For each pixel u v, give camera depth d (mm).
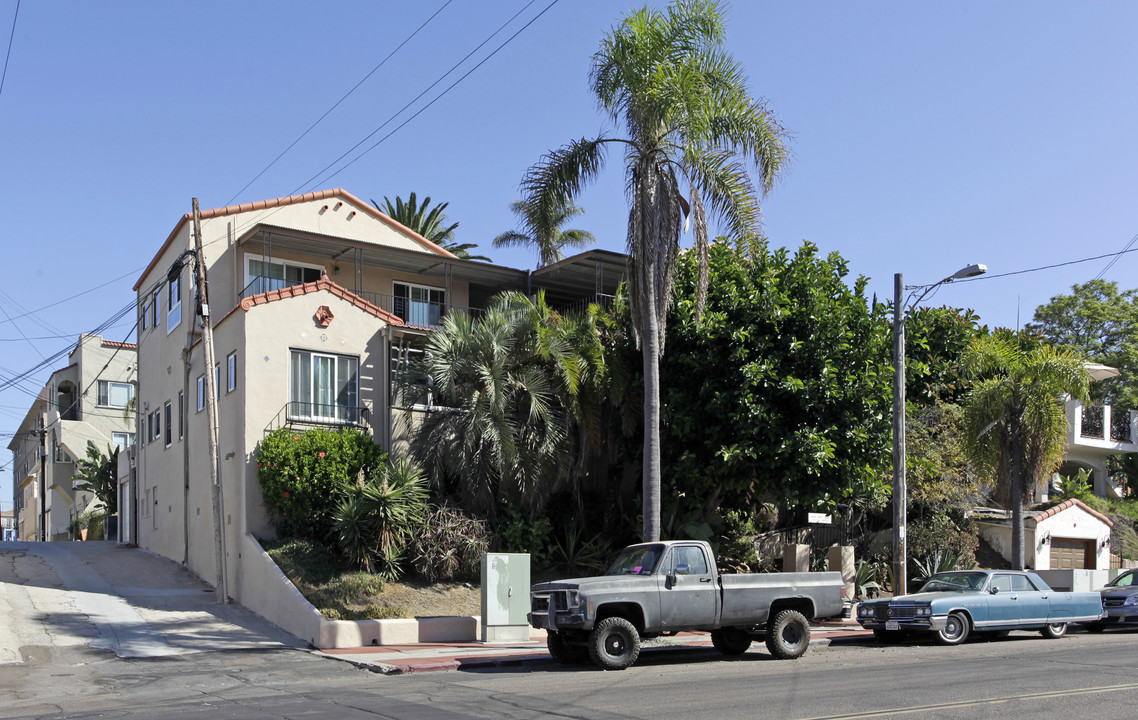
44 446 48625
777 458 20875
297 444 20641
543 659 15219
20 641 16297
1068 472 41281
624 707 10070
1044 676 12219
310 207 28828
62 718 10148
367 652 15844
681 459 21859
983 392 24250
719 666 14094
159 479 28516
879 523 28906
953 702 10172
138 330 32344
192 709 10539
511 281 30625
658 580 14195
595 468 25500
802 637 15250
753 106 18719
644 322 18141
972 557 27594
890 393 21766
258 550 19953
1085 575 25016
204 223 26594
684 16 18672
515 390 21984
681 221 18656
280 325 22203
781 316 21266
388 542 19547
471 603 19422
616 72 18703
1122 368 43469
